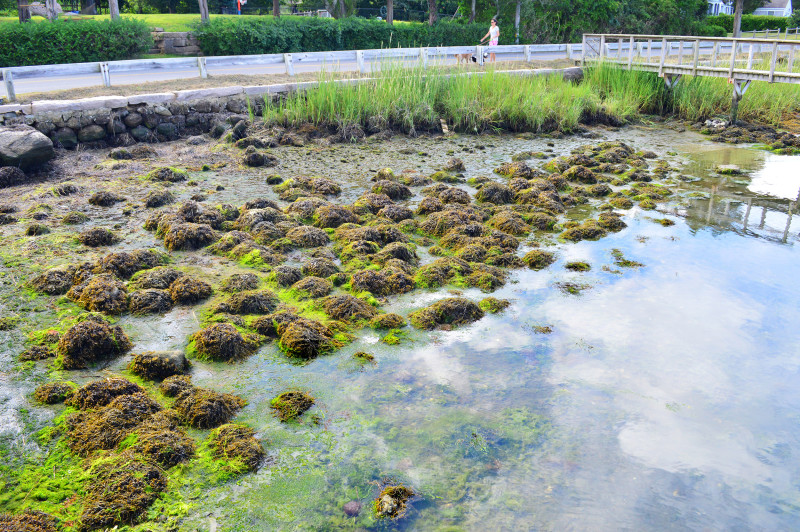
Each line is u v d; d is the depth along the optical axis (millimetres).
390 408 4246
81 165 10203
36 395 4168
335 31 25812
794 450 3922
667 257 6922
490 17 33375
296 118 12688
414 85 13578
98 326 4734
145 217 7742
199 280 5812
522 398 4395
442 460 3758
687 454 3865
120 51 20766
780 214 8383
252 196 8742
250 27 23844
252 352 4875
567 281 6309
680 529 3275
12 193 8547
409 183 9594
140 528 3160
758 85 16328
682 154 12047
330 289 5930
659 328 5383
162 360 4488
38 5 26969
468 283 6199
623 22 35781
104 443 3725
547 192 8852
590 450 3877
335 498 3441
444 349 5027
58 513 3215
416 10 45125
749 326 5438
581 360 4891
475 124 13523
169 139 12164
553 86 15422
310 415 4145
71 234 7035
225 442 3785
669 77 16031
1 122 10336
